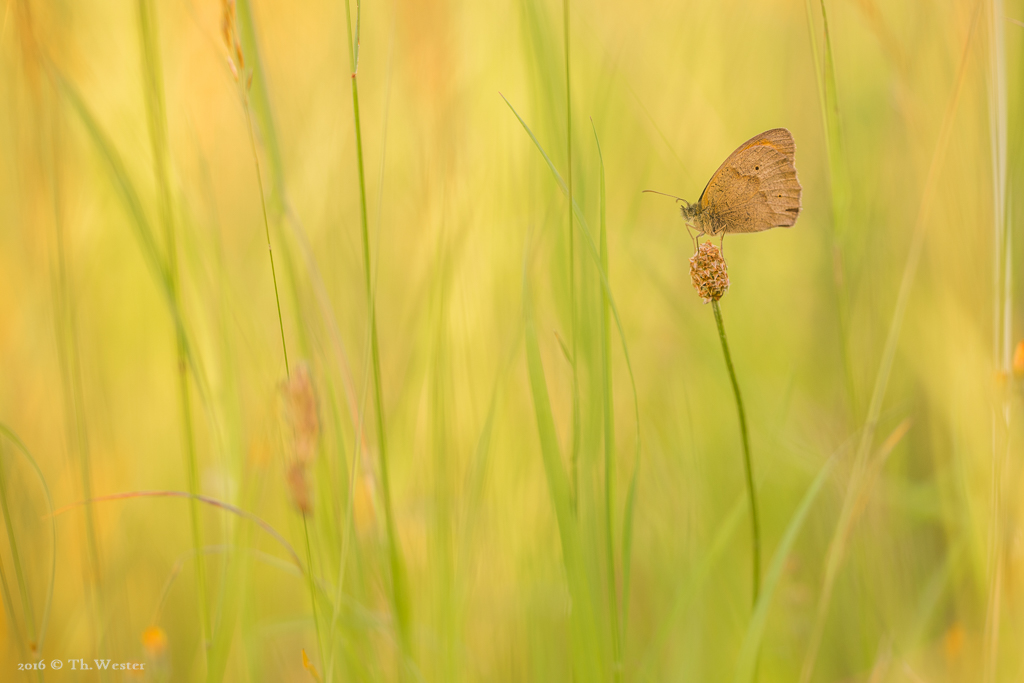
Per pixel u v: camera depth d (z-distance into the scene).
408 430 1.39
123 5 1.42
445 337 1.38
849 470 1.39
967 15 1.38
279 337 1.41
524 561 1.37
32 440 1.40
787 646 1.38
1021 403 1.34
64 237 1.39
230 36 1.33
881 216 1.42
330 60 1.46
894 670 1.37
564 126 1.38
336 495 1.37
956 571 1.38
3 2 1.39
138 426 1.43
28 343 1.41
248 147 1.45
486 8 1.42
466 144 1.40
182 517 1.42
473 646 1.38
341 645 1.35
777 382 1.44
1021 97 1.38
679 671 1.37
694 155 1.46
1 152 1.41
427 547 1.37
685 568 1.37
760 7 1.49
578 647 1.33
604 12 1.45
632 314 1.44
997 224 1.34
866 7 1.39
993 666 1.34
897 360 1.42
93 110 1.41
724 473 1.41
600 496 1.36
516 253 1.39
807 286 1.46
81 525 1.38
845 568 1.39
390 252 1.43
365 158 1.44
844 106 1.44
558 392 1.38
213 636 1.36
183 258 1.40
